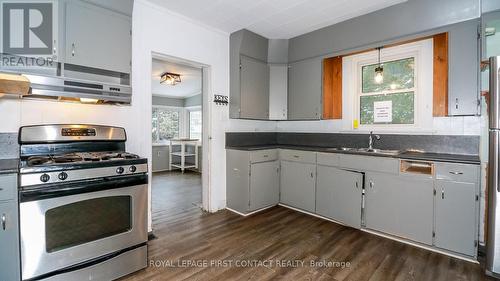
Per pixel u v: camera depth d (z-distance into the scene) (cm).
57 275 152
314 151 304
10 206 139
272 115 368
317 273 188
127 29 220
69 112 211
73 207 158
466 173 201
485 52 210
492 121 185
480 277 183
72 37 189
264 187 327
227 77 342
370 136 310
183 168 619
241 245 233
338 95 342
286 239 246
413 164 252
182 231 264
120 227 180
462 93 224
